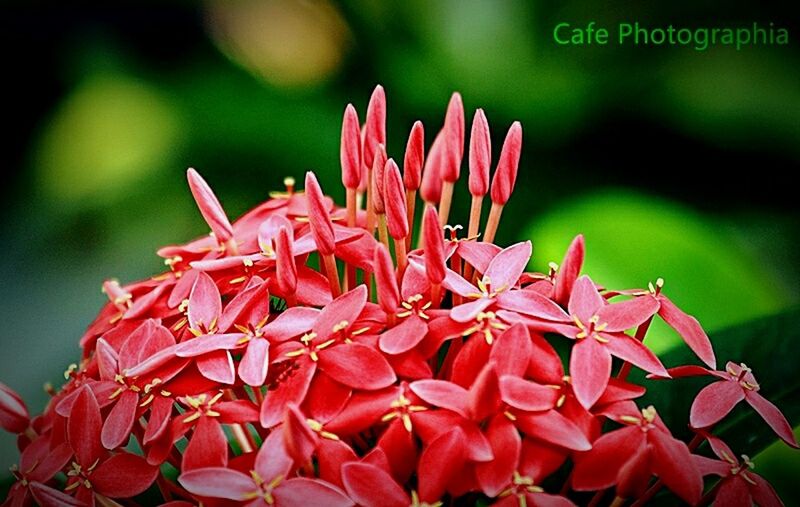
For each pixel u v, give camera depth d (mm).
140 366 243
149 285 270
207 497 234
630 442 234
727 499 238
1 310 368
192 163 366
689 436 277
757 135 364
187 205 368
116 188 367
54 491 241
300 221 270
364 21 363
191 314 250
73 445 243
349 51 376
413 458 236
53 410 263
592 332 243
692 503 233
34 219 376
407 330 242
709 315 320
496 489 232
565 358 295
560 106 356
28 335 365
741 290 322
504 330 240
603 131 369
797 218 373
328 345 242
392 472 235
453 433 232
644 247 328
